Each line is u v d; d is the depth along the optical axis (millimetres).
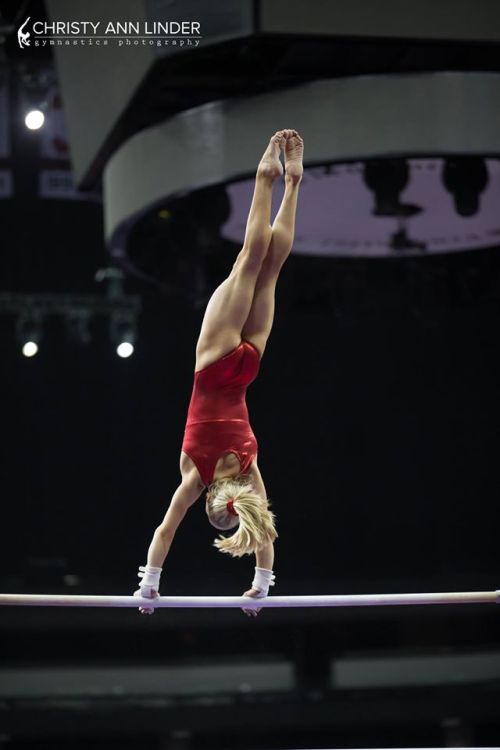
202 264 11883
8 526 19156
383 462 19984
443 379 19984
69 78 10562
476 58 9695
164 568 19406
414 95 8984
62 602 6555
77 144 11234
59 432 19391
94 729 17672
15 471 19266
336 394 20094
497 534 19594
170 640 19047
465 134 8961
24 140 16031
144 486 19516
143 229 10930
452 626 19062
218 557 19562
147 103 9727
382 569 19562
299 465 19984
